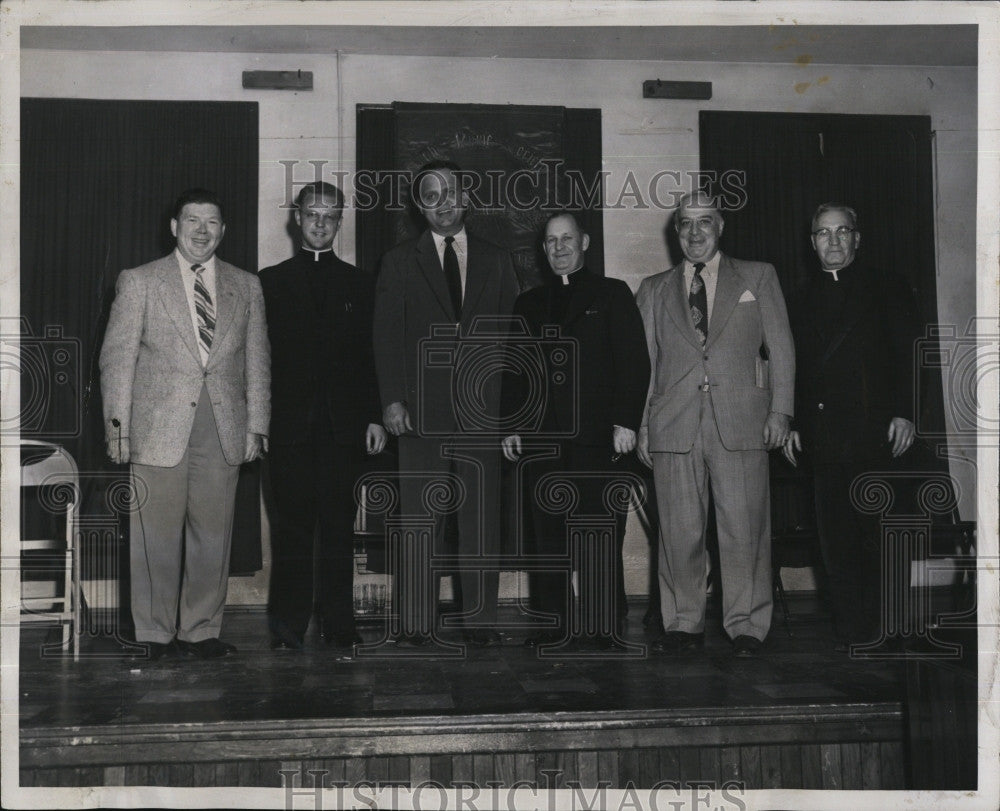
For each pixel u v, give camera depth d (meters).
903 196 4.91
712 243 3.86
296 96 4.77
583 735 2.87
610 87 4.88
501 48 4.78
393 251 3.97
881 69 5.01
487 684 3.22
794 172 4.88
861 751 2.96
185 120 4.68
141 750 2.76
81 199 4.62
